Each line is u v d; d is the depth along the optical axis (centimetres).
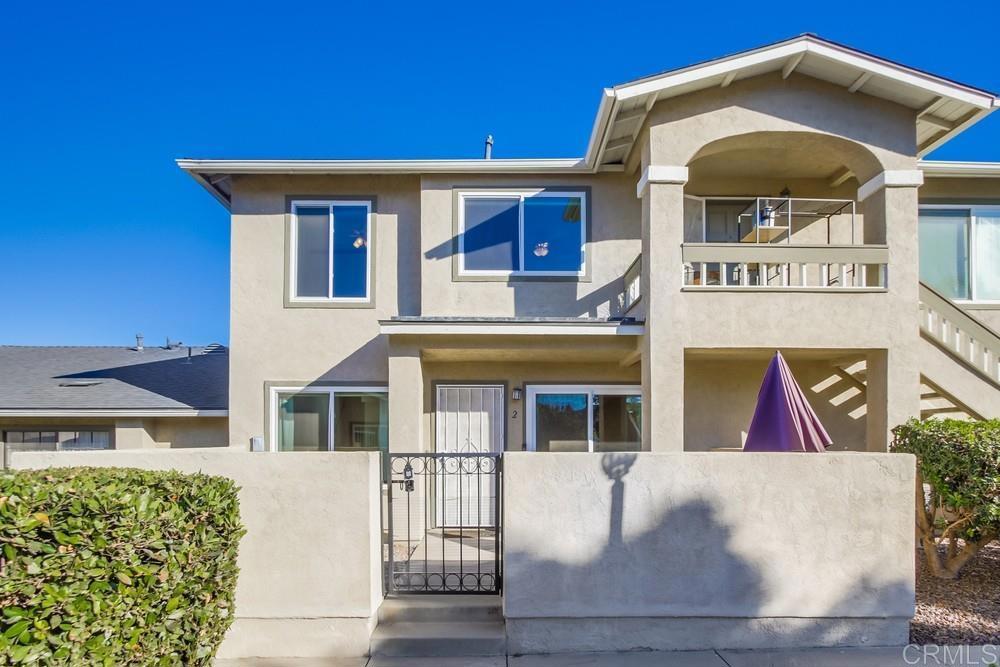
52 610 389
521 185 1155
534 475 595
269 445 1128
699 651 585
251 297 1146
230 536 536
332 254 1165
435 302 1138
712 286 941
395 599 654
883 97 973
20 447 1193
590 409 1176
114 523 418
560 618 589
